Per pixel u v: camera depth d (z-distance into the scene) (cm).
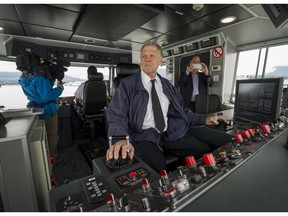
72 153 298
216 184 57
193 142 139
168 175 64
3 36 318
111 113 128
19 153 99
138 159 83
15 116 141
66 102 391
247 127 141
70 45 395
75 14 229
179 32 325
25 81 198
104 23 240
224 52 353
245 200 50
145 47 145
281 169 67
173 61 469
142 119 135
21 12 223
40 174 118
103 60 456
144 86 143
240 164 70
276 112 122
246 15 247
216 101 287
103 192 59
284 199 50
